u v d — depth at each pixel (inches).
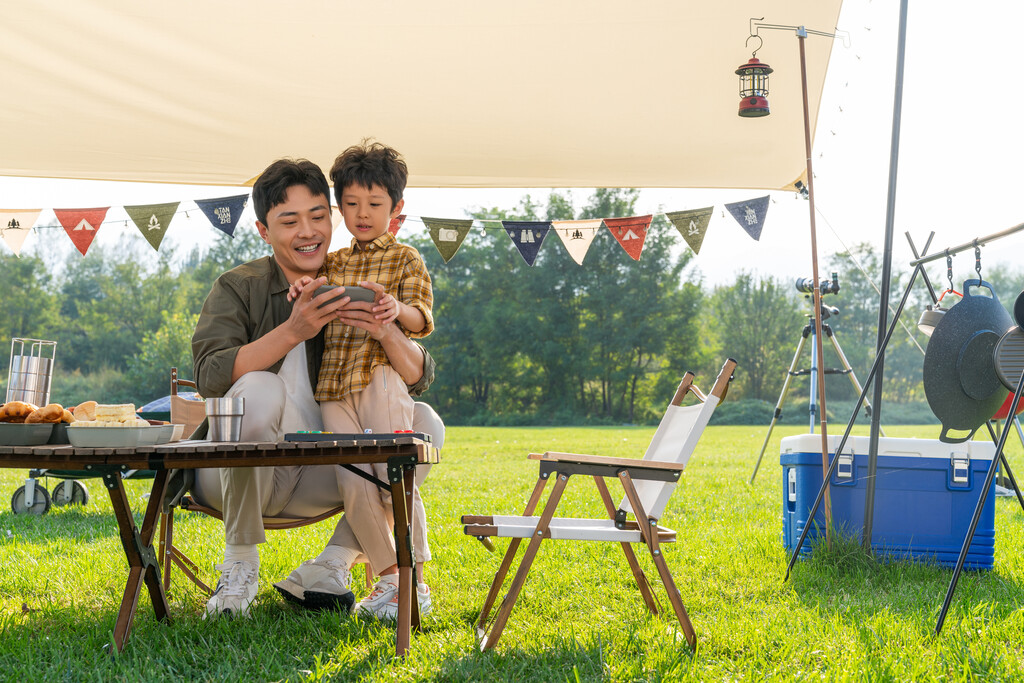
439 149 202.2
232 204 202.4
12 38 155.8
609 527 117.1
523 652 98.4
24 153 194.5
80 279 1913.1
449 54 166.2
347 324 107.9
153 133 187.2
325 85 174.7
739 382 1888.5
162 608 108.9
